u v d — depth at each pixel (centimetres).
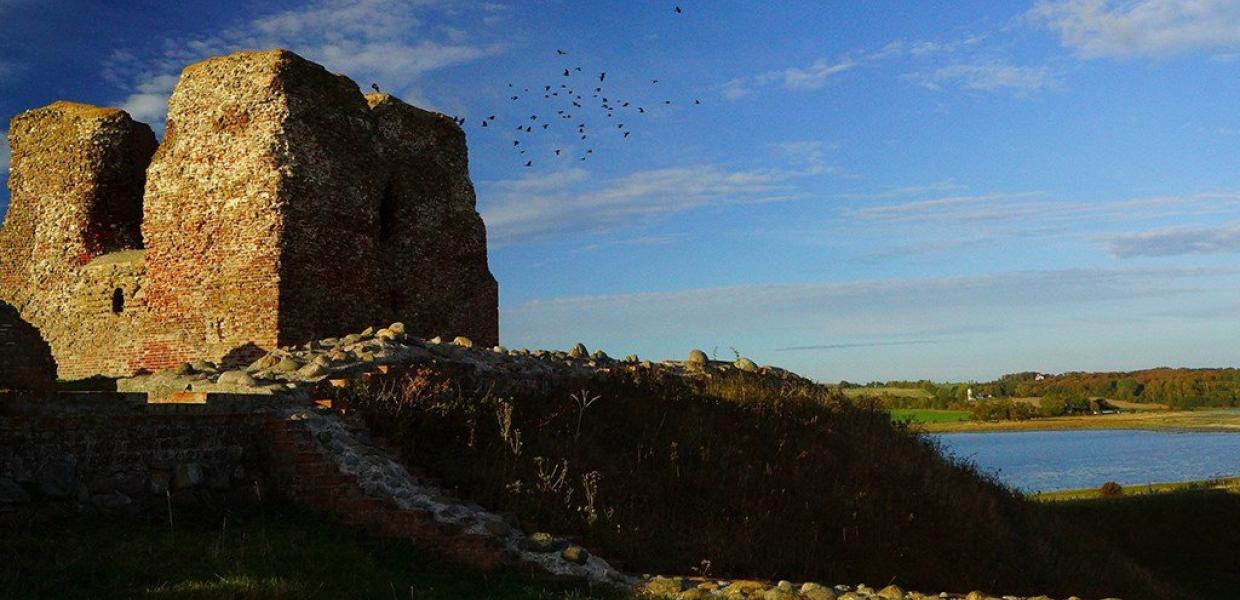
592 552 992
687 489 1300
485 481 1066
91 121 2255
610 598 811
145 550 707
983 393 17538
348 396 1110
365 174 2067
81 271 2128
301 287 1848
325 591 693
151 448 855
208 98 1942
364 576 753
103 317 2061
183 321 1912
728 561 1098
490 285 2506
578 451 1262
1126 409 16688
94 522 762
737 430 1588
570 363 1795
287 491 950
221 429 933
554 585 857
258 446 973
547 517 1046
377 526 907
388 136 2223
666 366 2036
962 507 1611
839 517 1359
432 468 1057
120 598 598
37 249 2258
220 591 630
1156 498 3322
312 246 1888
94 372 2061
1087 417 15388
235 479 934
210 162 1917
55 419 774
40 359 1722
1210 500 3294
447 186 2395
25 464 748
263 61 1905
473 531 908
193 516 841
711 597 845
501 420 1234
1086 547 1973
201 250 1903
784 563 1145
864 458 1652
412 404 1165
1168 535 3012
